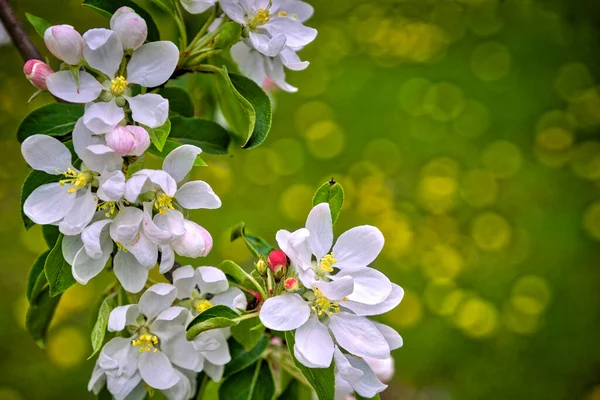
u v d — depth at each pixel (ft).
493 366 3.90
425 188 4.35
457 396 3.78
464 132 4.59
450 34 5.08
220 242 3.66
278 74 1.87
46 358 3.42
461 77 4.83
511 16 5.17
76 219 1.69
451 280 4.07
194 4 1.76
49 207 1.70
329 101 4.58
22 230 3.66
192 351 1.77
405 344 3.87
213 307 1.68
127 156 1.69
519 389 3.84
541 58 4.98
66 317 3.39
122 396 1.76
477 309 4.00
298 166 4.27
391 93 4.68
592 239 4.31
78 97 1.68
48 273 1.70
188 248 1.69
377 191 4.28
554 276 4.15
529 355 3.95
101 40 1.66
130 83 1.71
